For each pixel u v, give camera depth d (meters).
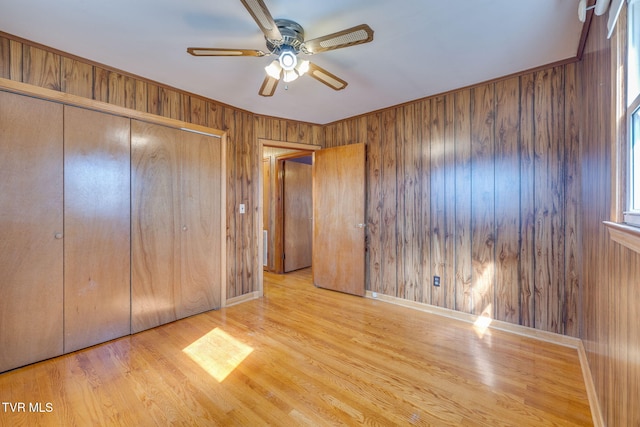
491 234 2.74
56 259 2.17
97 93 2.37
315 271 4.18
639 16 1.12
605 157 1.48
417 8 1.71
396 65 2.42
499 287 2.71
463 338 2.51
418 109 3.22
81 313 2.29
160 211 2.77
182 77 2.62
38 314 2.10
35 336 2.09
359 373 1.98
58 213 2.17
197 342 2.44
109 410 1.62
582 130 2.22
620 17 1.22
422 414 1.60
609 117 1.40
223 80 2.68
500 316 2.70
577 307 2.33
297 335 2.57
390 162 3.48
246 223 3.58
